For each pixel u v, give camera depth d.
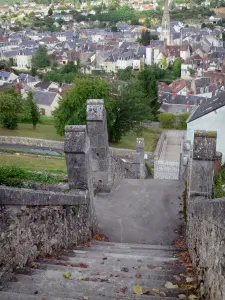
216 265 5.23
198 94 73.62
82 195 9.38
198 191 9.30
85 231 10.09
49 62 123.50
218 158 10.62
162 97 66.88
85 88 36.00
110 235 11.36
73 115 35.50
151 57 119.75
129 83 45.16
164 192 14.31
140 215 12.57
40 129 44.38
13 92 52.53
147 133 47.66
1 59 127.88
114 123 39.59
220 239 5.11
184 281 6.64
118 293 5.83
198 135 9.27
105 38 163.00
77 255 8.15
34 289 5.79
